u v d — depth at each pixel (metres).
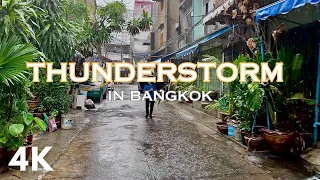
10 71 4.18
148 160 5.35
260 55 5.95
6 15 4.82
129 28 17.34
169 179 4.40
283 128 5.62
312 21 6.37
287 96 5.72
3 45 4.23
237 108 6.73
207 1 16.66
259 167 4.95
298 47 6.81
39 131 7.32
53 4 7.81
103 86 16.66
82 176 4.47
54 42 7.67
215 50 13.86
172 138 7.19
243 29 7.94
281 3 4.66
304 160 5.18
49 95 7.91
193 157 5.55
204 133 7.83
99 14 15.99
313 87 6.31
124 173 4.64
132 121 9.67
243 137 6.35
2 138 4.34
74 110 11.87
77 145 6.33
